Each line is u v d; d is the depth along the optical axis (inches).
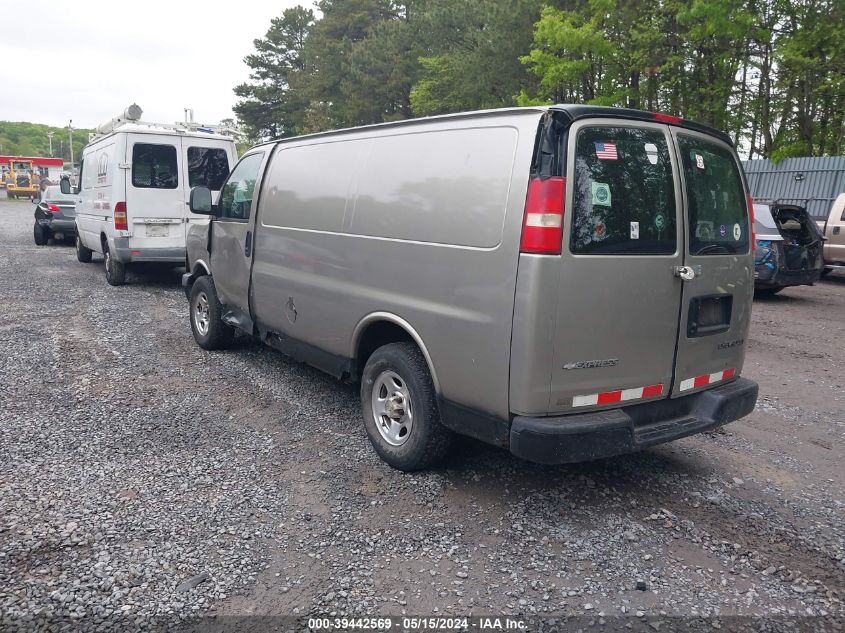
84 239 533.0
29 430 185.8
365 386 175.6
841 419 220.4
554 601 118.5
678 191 146.9
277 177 218.5
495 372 135.6
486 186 138.3
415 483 161.0
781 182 729.6
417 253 153.9
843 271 627.5
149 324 326.0
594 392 137.2
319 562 127.8
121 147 398.9
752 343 327.6
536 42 840.3
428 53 1331.2
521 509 150.0
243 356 270.1
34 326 312.2
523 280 128.6
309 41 1861.5
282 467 168.6
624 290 137.2
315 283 193.2
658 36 741.9
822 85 718.5
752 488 165.9
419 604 116.5
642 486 164.1
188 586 119.0
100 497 149.3
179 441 182.9
